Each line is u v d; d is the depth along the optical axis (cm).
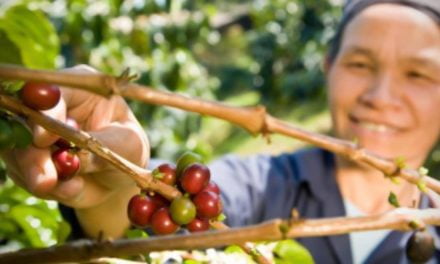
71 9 439
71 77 71
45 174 94
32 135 89
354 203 201
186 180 91
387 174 86
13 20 162
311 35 924
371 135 197
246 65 1056
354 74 199
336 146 83
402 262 184
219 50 1188
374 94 193
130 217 94
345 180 200
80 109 112
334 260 184
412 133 197
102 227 130
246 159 208
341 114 203
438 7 192
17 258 84
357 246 187
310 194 198
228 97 1009
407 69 193
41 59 160
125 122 114
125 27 475
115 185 112
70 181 104
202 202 90
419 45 191
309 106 950
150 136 489
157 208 93
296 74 928
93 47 448
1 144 85
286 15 936
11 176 104
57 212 153
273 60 954
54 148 98
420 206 161
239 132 971
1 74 71
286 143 900
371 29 194
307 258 113
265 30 950
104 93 72
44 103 85
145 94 73
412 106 194
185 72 516
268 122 78
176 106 74
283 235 73
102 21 447
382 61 193
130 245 79
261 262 102
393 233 186
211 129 978
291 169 204
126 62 475
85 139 89
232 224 188
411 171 87
